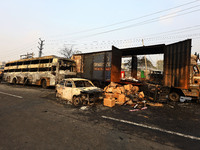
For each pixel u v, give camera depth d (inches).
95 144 107.5
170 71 334.0
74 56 548.1
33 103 257.1
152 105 268.1
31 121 158.6
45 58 529.3
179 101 320.5
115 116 188.2
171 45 339.9
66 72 497.7
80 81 285.1
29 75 595.5
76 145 104.9
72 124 151.9
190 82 298.4
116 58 445.1
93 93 238.1
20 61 670.5
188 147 107.9
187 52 294.5
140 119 178.7
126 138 120.6
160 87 299.0
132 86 376.5
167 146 108.2
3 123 149.8
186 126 157.8
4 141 108.8
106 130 137.4
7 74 751.7
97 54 472.4
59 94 300.4
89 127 144.3
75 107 232.4
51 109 216.5
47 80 500.4
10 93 378.9
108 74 434.3
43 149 97.7
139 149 101.7
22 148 98.3
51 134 124.2
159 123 165.5
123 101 274.1
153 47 386.9
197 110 237.8
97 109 223.0
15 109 211.0
